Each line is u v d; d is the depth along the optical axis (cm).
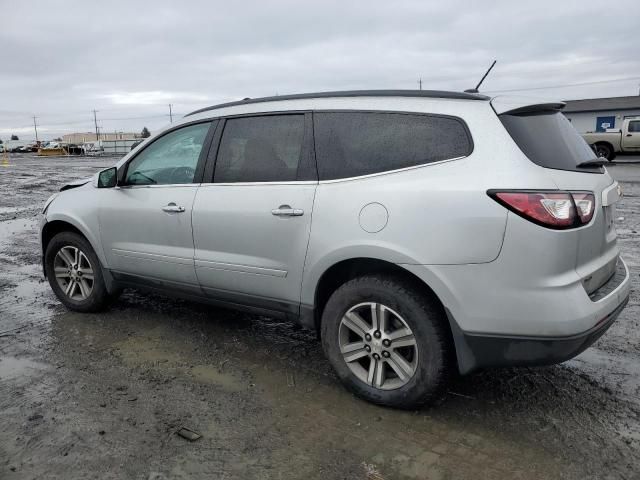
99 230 469
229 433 308
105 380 373
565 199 285
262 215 366
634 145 2445
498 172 293
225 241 387
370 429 312
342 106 356
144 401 344
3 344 436
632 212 1056
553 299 282
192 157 418
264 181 373
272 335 455
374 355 334
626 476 270
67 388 361
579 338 285
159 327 473
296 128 370
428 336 312
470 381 370
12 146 8162
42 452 289
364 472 274
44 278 641
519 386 363
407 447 295
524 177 287
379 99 346
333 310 343
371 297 327
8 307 530
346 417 326
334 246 333
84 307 502
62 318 497
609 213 334
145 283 453
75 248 500
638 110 4419
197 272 408
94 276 489
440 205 301
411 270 307
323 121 359
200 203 399
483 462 282
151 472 274
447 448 294
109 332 462
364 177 333
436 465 279
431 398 319
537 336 287
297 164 362
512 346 293
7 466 278
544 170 293
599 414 327
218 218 388
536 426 315
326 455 288
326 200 340
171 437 304
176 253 418
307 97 375
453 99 324
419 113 328
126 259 455
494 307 292
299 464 281
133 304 534
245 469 277
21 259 745
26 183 1920
